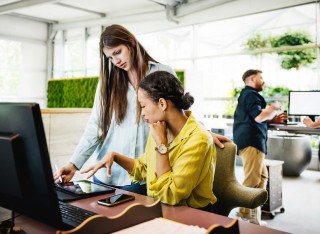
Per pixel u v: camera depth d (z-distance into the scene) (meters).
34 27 9.91
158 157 1.26
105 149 1.77
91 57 9.65
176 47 8.45
